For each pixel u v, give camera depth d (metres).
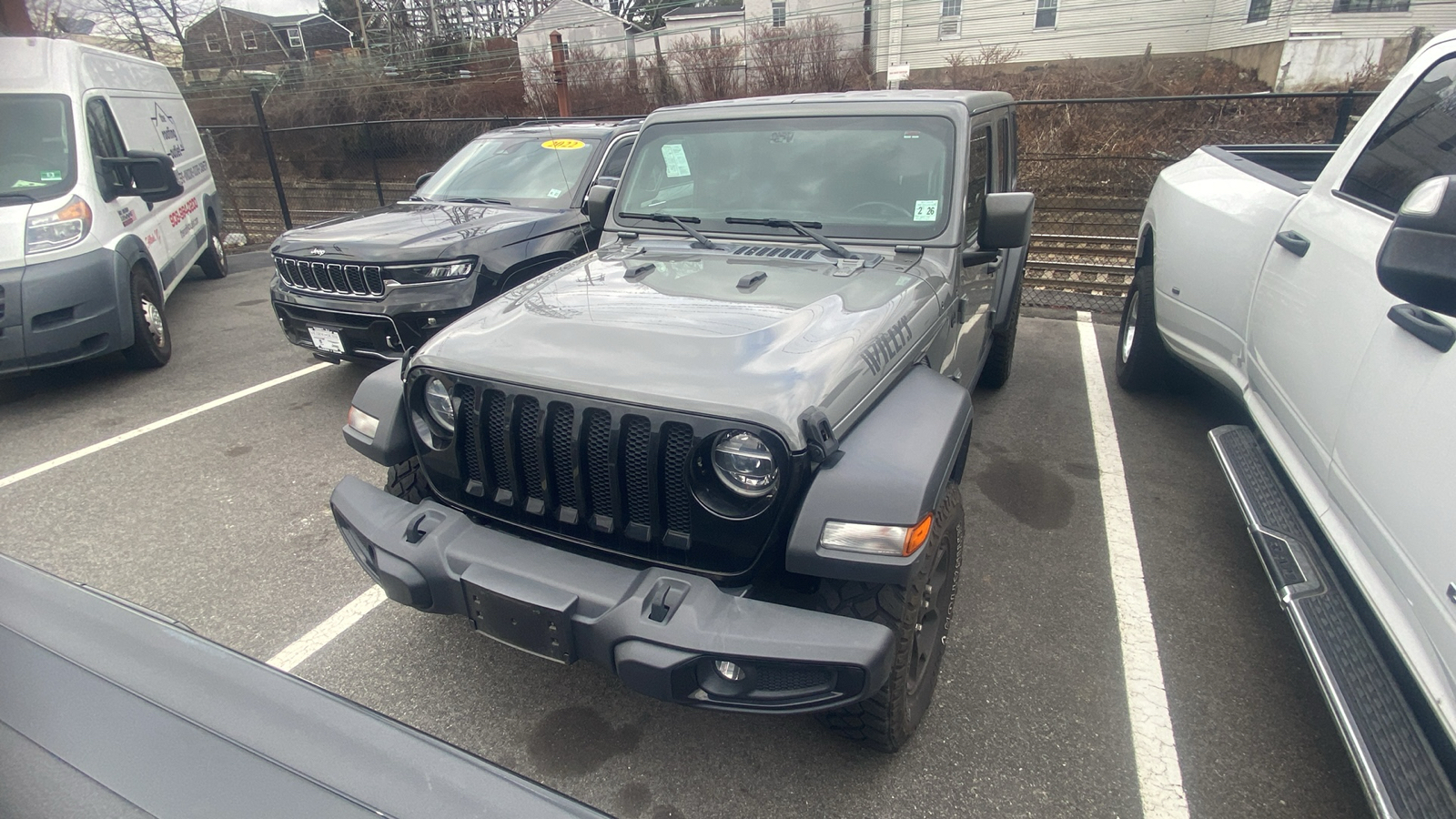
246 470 4.23
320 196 14.88
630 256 3.05
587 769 2.29
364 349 4.61
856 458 1.90
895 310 2.40
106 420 4.96
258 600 3.10
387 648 2.80
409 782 1.07
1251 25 20.08
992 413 4.89
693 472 1.88
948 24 23.69
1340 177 2.91
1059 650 2.78
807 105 3.26
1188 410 4.93
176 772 1.04
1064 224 8.43
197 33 40.25
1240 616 2.96
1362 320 2.35
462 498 2.26
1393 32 18.31
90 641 1.28
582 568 1.93
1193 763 2.29
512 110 21.72
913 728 2.28
